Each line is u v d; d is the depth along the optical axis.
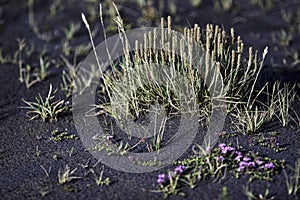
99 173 1.86
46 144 1.97
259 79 2.15
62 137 1.99
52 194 1.81
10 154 1.95
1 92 2.21
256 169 1.84
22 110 2.12
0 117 2.10
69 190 1.82
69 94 2.16
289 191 1.78
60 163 1.90
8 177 1.87
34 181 1.85
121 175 1.85
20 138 2.00
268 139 1.94
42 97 2.18
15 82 2.26
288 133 1.96
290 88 2.15
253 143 1.92
